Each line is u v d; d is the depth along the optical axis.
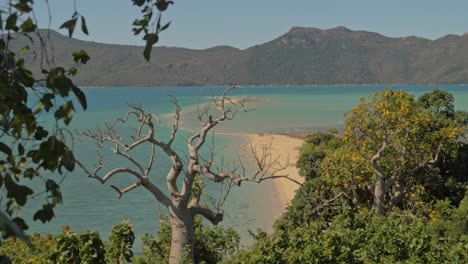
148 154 78.19
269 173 63.97
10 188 3.68
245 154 78.62
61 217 44.47
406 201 32.25
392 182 30.58
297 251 14.77
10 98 3.91
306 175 40.81
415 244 14.68
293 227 25.17
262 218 44.28
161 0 3.81
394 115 30.09
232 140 95.12
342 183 31.31
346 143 33.19
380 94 31.30
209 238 22.78
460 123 38.22
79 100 3.64
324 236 14.86
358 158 30.53
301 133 105.81
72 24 3.65
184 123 125.38
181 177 59.94
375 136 31.27
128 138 93.94
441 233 16.66
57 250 12.84
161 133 103.06
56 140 3.55
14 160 3.98
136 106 22.77
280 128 117.94
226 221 43.31
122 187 56.62
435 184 32.53
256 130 113.06
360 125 31.55
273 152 80.44
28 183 53.34
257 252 14.79
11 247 17.86
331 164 31.33
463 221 15.99
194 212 21.75
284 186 56.94
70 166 3.61
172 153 21.77
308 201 29.92
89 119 140.00
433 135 31.45
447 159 34.88
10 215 3.86
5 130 4.00
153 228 40.97
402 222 16.84
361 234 15.63
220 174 22.22
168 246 22.33
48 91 3.99
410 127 30.84
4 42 3.62
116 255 16.19
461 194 33.41
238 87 22.97
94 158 73.56
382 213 30.27
